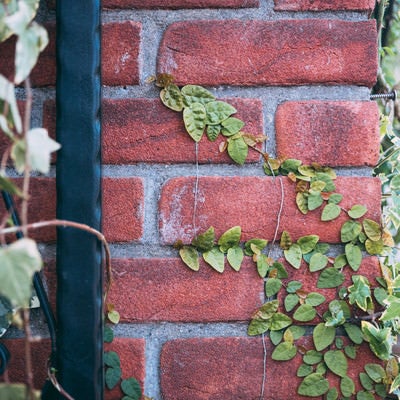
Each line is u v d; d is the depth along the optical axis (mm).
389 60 1099
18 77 445
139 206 727
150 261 724
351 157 737
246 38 739
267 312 723
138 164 731
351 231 733
